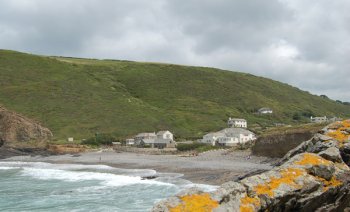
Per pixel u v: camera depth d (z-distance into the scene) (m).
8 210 41.38
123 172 76.94
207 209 14.12
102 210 39.34
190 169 74.69
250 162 82.25
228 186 15.21
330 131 22.66
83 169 86.25
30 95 185.25
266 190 15.20
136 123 171.00
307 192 15.59
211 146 130.75
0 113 138.75
